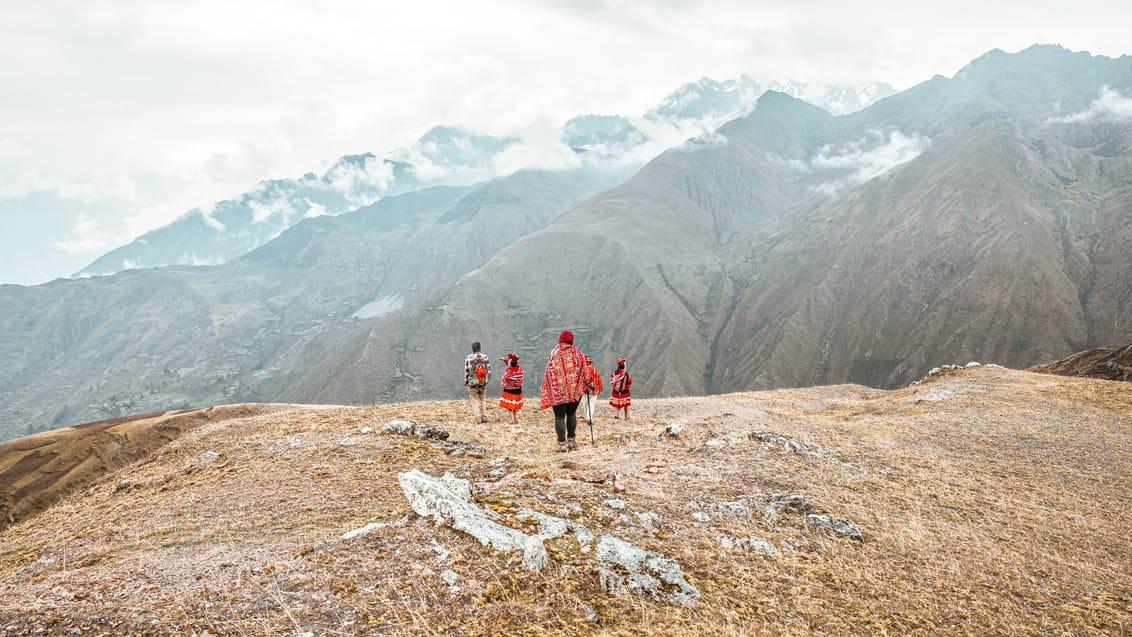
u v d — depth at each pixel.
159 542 8.83
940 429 22.69
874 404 32.69
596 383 15.66
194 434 22.44
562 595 6.29
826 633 7.03
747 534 9.52
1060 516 13.41
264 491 11.54
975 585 9.19
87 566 7.99
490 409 24.83
